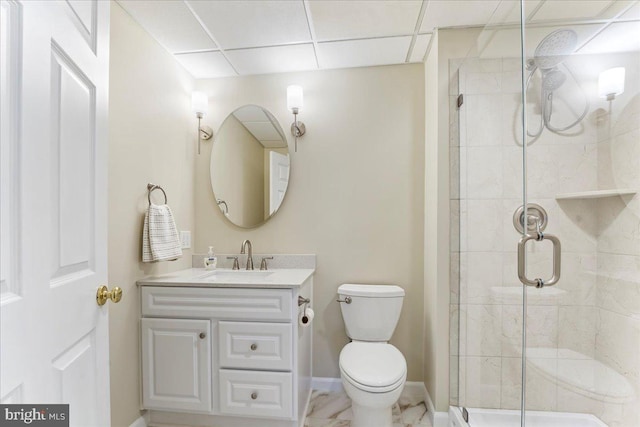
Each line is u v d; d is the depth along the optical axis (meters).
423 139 2.03
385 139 2.06
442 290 1.70
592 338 1.38
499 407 1.48
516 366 1.45
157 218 1.65
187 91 2.10
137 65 1.61
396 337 2.02
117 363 1.45
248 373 1.53
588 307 1.38
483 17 1.58
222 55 1.92
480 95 1.56
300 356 1.61
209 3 1.46
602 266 1.36
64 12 0.73
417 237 2.03
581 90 1.39
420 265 2.02
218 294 1.56
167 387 1.57
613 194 1.34
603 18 1.34
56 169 0.71
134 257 1.58
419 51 1.90
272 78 2.16
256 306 1.54
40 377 0.65
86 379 0.82
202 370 1.56
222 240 2.17
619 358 1.33
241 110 2.17
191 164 2.14
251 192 2.16
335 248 2.09
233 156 2.17
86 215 0.83
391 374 1.37
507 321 1.47
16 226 0.59
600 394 1.35
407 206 2.04
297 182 2.13
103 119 0.91
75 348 0.78
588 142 1.38
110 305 1.42
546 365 1.41
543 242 1.42
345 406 1.84
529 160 1.42
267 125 2.16
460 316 1.66
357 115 2.08
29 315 0.62
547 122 1.41
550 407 1.40
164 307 1.58
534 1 1.39
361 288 1.90
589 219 1.39
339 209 2.09
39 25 0.64
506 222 1.48
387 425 1.45
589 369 1.37
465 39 1.69
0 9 0.55
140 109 1.63
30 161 0.62
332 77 2.11
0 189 0.55
